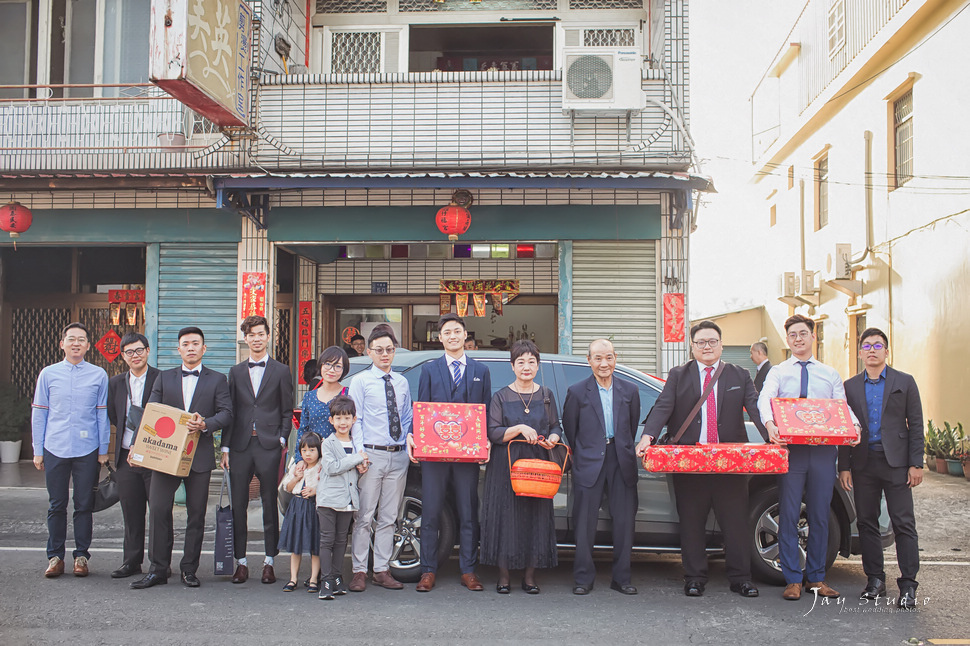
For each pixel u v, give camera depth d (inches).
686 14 338.0
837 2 612.4
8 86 348.8
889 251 524.7
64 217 354.0
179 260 352.8
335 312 421.1
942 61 460.1
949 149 452.4
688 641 168.6
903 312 506.3
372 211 345.1
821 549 200.4
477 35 390.6
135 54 360.2
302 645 164.4
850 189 592.1
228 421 211.3
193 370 213.2
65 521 219.0
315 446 201.9
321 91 342.0
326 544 199.2
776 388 207.8
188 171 325.4
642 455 197.8
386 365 210.2
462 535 208.5
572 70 329.1
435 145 338.6
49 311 427.8
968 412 433.1
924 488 389.4
